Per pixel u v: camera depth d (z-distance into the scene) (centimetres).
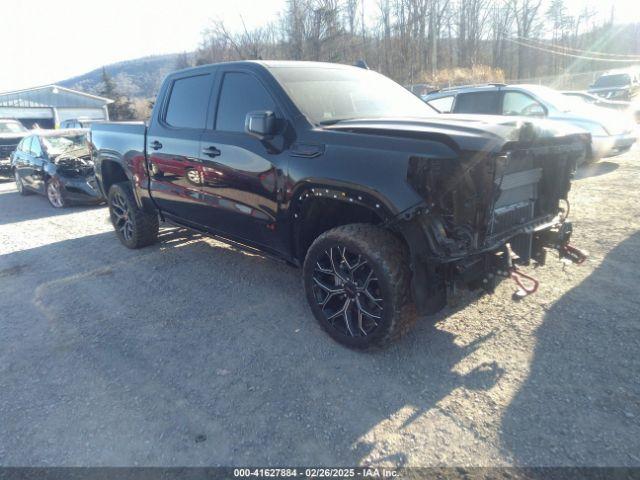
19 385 320
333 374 314
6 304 457
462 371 308
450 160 278
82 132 1073
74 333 390
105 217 826
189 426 272
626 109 1769
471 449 244
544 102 901
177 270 521
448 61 4628
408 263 310
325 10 2838
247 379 313
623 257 469
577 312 371
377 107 411
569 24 6600
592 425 254
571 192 750
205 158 426
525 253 333
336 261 339
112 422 278
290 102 366
